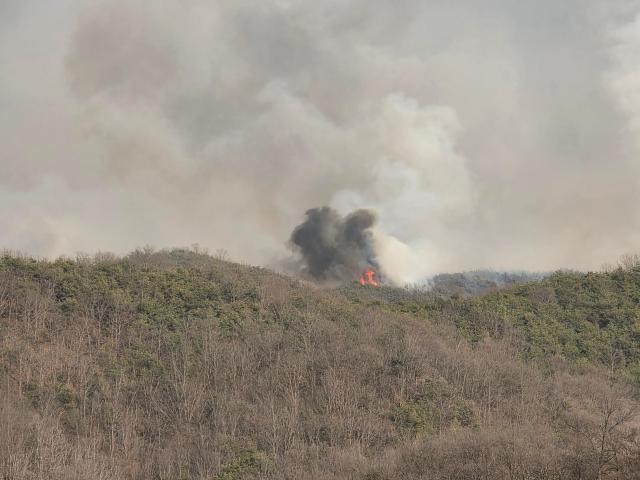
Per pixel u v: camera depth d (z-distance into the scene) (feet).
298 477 246.68
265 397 310.65
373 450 272.72
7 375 301.02
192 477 257.14
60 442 254.68
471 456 238.48
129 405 301.02
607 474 195.31
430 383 324.80
